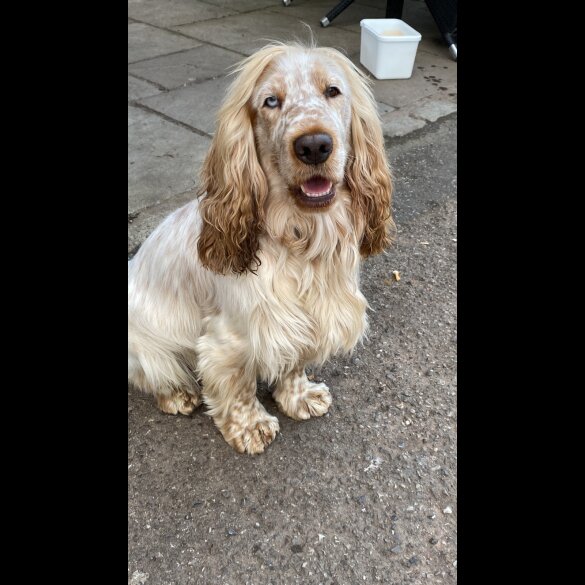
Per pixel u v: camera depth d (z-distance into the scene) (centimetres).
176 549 64
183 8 251
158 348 76
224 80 174
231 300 66
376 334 92
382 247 72
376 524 66
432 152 141
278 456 74
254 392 75
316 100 56
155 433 78
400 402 81
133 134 141
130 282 79
